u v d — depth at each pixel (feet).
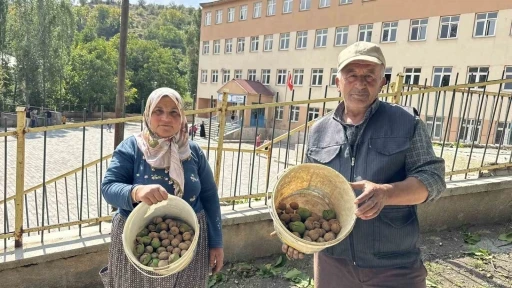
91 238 9.87
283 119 101.09
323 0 93.35
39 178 40.78
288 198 6.29
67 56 107.14
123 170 6.36
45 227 9.70
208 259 7.07
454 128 56.18
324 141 6.65
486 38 68.03
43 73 99.60
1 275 8.71
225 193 31.09
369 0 84.33
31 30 96.78
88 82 128.98
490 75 67.82
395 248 6.19
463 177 14.52
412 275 6.27
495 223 13.84
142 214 6.02
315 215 6.04
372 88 6.02
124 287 6.31
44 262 9.09
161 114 6.23
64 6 101.86
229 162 45.60
